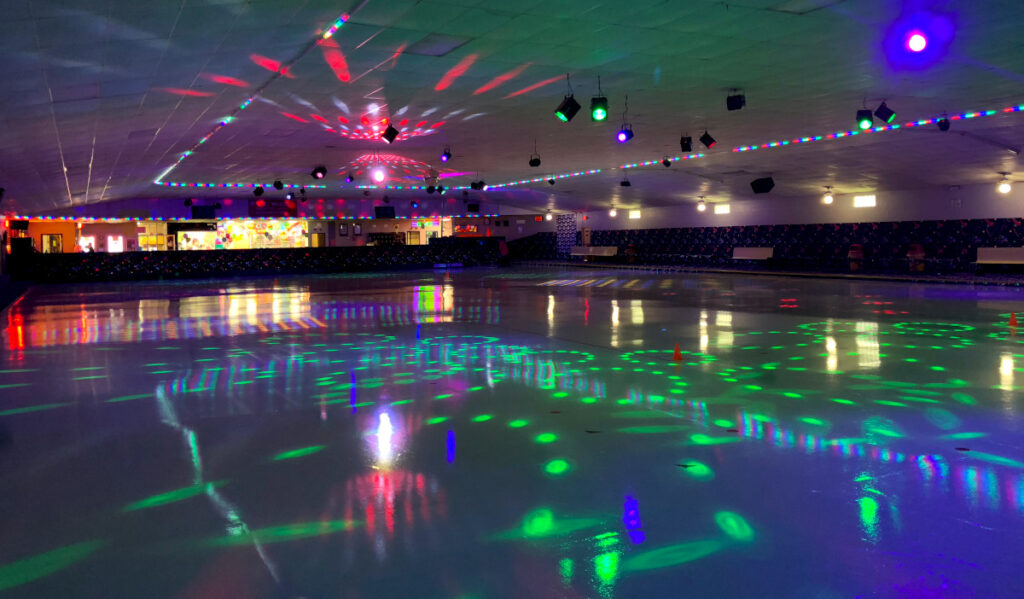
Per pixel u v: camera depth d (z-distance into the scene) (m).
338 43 5.05
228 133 9.08
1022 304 9.27
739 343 6.29
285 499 2.67
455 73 6.13
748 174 15.99
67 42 3.92
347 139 9.97
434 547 2.24
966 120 9.46
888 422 3.61
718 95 7.39
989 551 2.15
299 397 4.39
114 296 13.28
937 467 2.91
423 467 3.02
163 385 4.82
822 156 13.02
